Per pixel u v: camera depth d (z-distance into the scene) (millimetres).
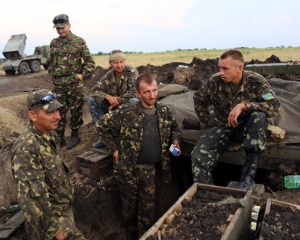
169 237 2334
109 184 4980
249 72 3900
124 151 4109
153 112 4051
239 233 2508
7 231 4516
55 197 3125
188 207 2719
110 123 4078
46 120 2934
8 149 6664
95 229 4914
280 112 4562
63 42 5879
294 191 3555
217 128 4020
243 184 3379
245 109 3658
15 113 9414
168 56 32500
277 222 2395
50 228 2869
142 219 4395
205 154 3818
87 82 14891
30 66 18875
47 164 2975
